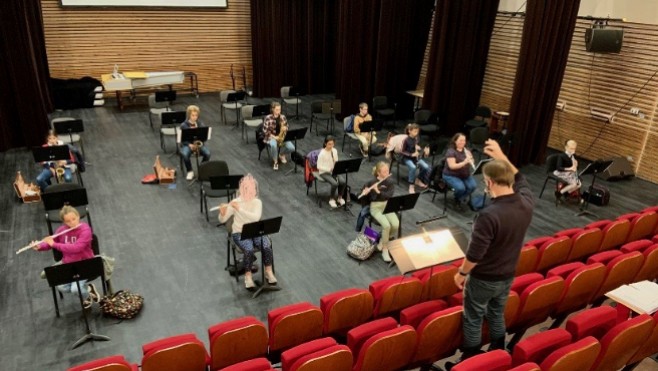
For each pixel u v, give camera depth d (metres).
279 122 9.01
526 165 9.89
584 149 10.14
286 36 14.20
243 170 8.92
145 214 7.16
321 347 3.44
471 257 3.26
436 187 7.79
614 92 9.45
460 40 10.82
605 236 5.50
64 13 12.13
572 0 8.88
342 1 11.43
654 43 8.70
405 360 3.64
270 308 5.23
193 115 8.20
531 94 9.26
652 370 4.30
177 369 3.42
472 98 11.55
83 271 4.41
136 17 12.91
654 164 9.02
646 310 3.89
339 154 9.90
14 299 5.24
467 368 3.01
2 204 7.34
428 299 4.59
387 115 11.48
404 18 12.10
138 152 9.55
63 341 4.68
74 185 6.44
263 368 3.20
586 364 3.33
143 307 5.17
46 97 11.57
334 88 15.24
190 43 13.76
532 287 4.02
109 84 11.62
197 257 6.12
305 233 6.80
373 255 6.32
